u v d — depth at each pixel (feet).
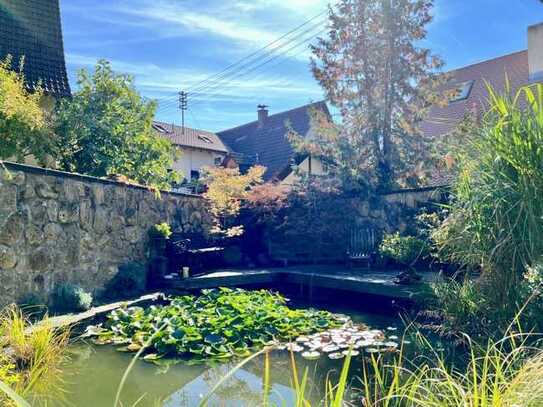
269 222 34.42
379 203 34.22
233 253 33.06
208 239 32.48
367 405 7.08
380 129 40.73
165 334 15.83
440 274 16.90
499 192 10.88
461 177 12.48
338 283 24.34
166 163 39.14
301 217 34.78
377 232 32.55
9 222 16.35
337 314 21.27
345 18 41.19
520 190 10.53
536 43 32.83
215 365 14.08
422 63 40.19
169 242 27.94
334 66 41.60
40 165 27.58
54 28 38.47
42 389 11.36
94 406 10.71
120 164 34.09
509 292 10.87
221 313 19.01
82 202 20.80
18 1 37.58
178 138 73.05
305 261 35.04
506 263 10.89
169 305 21.80
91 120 33.14
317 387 12.03
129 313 18.61
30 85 33.53
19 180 16.94
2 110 21.85
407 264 22.59
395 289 20.56
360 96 41.42
